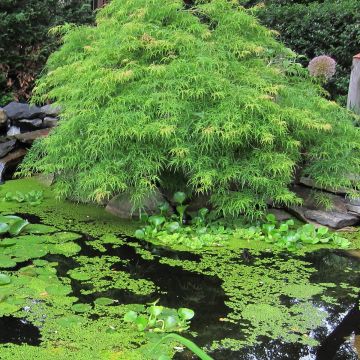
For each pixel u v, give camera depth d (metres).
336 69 6.79
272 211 4.30
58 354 2.29
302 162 4.48
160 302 2.84
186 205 4.18
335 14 7.14
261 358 2.33
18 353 2.29
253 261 3.46
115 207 4.23
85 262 3.30
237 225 4.02
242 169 3.95
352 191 4.30
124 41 4.21
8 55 6.72
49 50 6.88
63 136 4.17
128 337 2.46
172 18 4.48
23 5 6.93
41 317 2.60
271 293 3.01
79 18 7.40
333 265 3.47
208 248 3.65
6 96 6.65
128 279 3.10
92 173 3.91
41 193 4.58
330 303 2.92
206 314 2.73
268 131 3.90
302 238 3.85
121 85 4.13
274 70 4.57
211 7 4.58
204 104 4.04
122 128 3.81
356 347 2.47
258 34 4.73
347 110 4.70
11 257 3.31
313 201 4.36
